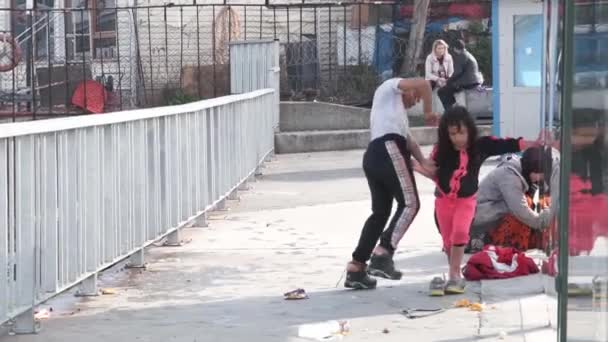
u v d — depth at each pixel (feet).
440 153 31.45
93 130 31.14
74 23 88.79
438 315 29.22
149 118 36.35
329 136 75.72
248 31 93.25
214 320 28.91
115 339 26.89
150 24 85.61
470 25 89.35
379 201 32.24
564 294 16.58
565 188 16.58
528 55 64.18
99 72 88.74
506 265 33.71
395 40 83.30
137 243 35.37
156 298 31.65
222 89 86.12
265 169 65.26
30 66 84.94
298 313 29.66
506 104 64.75
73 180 29.66
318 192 54.03
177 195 39.63
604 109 16.47
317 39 84.69
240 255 38.29
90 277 31.71
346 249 39.22
